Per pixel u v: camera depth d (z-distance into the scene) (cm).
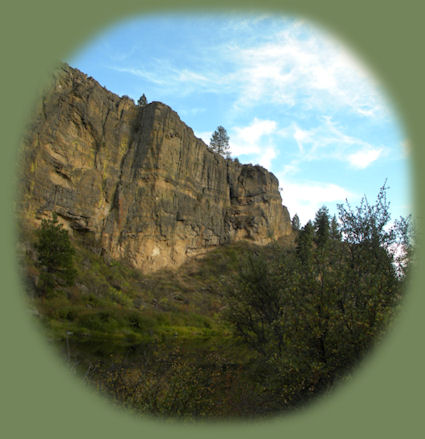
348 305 854
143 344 2714
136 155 6794
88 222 5497
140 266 6125
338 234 1015
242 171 10519
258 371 1296
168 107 7375
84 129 5684
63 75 5306
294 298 925
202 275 6944
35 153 4450
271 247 1420
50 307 3041
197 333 4284
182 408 840
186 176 7919
